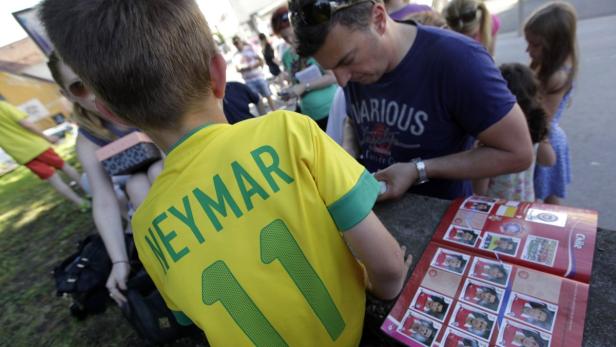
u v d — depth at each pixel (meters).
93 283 2.09
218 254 0.63
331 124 2.11
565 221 0.81
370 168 1.58
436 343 0.69
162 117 0.68
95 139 1.67
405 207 1.09
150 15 0.63
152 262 0.71
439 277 0.81
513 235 0.83
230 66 10.55
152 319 1.68
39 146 4.00
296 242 0.63
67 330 2.55
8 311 3.01
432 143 1.28
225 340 0.63
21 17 4.23
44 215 4.85
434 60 1.11
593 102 3.91
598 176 2.84
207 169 0.65
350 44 1.08
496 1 10.60
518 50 6.27
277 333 0.64
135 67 0.63
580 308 0.65
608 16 6.72
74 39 0.64
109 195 1.71
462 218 0.95
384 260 0.70
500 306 0.70
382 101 1.30
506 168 1.14
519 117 1.09
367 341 0.86
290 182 0.63
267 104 6.87
